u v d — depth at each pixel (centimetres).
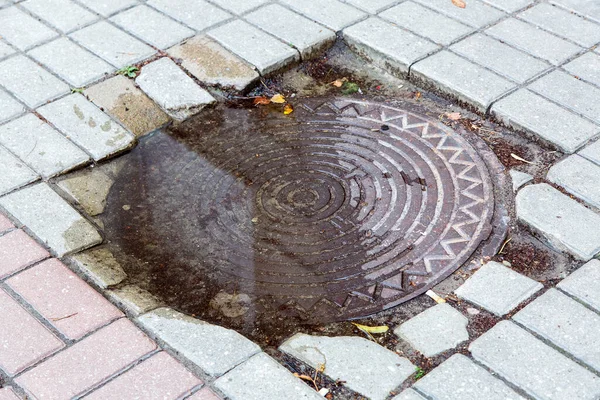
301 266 267
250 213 278
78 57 313
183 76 309
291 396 243
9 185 279
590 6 329
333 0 333
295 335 254
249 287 264
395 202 279
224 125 300
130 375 246
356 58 320
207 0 334
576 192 276
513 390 243
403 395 243
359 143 294
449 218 275
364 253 269
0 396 243
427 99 306
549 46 315
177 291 263
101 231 274
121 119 297
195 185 285
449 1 331
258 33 321
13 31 322
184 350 250
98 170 287
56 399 243
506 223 274
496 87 302
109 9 330
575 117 293
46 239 269
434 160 289
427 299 261
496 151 290
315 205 279
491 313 256
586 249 265
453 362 247
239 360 248
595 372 246
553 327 252
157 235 274
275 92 310
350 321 258
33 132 292
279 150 293
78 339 251
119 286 262
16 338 251
